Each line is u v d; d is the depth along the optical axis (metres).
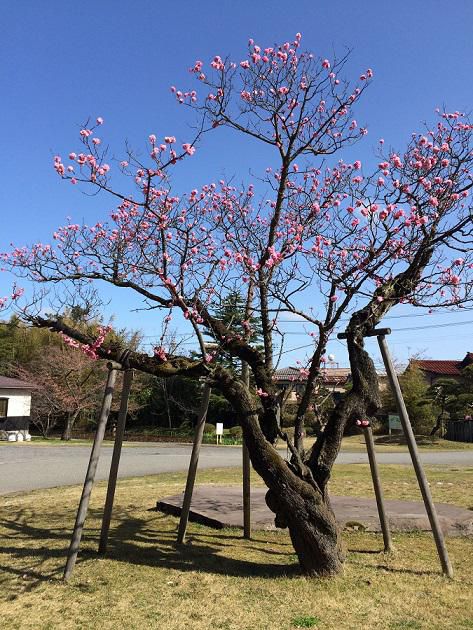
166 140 4.75
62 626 3.65
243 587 4.38
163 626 3.64
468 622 3.76
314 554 4.65
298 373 6.62
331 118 5.68
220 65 5.41
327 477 4.77
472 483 10.77
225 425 32.12
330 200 6.05
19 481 11.46
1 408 27.02
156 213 5.02
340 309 4.97
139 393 32.06
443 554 4.87
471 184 5.05
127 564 4.97
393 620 3.78
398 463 16.33
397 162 6.37
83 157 4.71
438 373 38.91
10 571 4.75
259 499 7.79
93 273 5.38
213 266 6.14
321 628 3.63
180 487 9.95
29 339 35.59
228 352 5.80
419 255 4.94
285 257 5.49
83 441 26.80
